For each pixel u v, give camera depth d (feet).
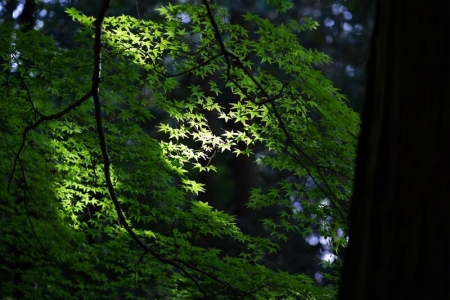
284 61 25.13
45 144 29.78
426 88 11.40
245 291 27.99
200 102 27.30
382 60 12.05
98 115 20.13
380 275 11.27
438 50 11.43
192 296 30.83
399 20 11.91
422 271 10.89
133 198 29.27
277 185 66.69
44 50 26.35
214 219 28.12
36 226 31.60
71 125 28.66
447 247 10.82
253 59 54.08
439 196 10.96
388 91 11.82
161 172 28.27
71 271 40.88
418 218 11.05
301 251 67.31
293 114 26.23
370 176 11.77
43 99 28.04
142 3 60.13
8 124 29.32
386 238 11.32
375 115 12.00
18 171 31.14
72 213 31.76
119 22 25.84
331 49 72.69
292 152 26.61
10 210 32.30
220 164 64.28
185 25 49.34
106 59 25.67
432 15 11.59
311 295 27.68
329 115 23.93
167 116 62.95
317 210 27.30
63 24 59.72
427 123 11.28
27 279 33.60
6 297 35.68
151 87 27.12
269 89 25.29
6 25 26.02
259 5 52.34
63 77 26.40
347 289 11.74
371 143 11.93
